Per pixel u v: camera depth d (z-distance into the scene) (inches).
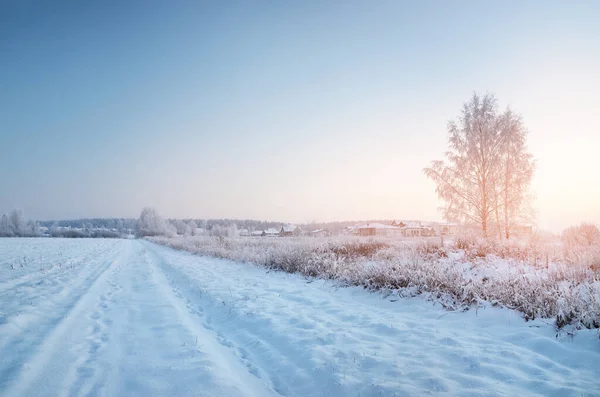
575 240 511.2
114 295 378.3
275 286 418.6
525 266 361.7
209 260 812.6
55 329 237.8
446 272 330.6
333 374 168.4
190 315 302.4
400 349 198.5
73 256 943.7
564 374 160.7
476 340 208.2
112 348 204.1
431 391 148.8
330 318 269.1
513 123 692.1
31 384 154.4
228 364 187.0
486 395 143.8
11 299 335.6
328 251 589.9
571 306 218.5
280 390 162.7
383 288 337.4
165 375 165.8
